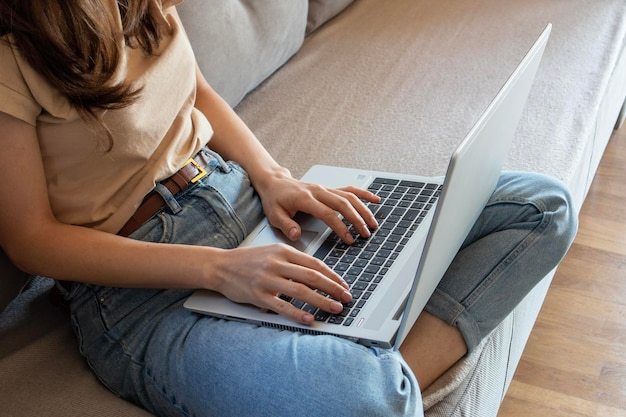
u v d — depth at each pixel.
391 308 0.86
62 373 0.93
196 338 0.87
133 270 0.89
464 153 0.76
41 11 0.81
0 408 0.88
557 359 1.50
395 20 1.98
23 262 0.89
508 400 1.42
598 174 2.03
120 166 0.92
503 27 1.89
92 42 0.85
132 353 0.90
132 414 0.88
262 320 0.88
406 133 1.47
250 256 0.89
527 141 1.44
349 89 1.65
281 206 1.05
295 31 1.71
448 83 1.65
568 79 1.65
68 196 0.91
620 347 1.52
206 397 0.82
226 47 1.45
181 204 0.99
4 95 0.82
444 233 0.81
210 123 1.15
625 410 1.39
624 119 2.25
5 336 1.01
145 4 0.93
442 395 0.96
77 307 0.93
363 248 0.98
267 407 0.78
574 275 1.71
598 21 1.90
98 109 0.87
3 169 0.85
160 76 0.96
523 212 1.04
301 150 1.43
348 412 0.75
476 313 0.99
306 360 0.80
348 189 1.08
